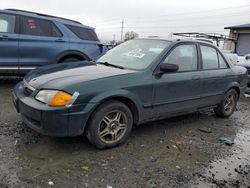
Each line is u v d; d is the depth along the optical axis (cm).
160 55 425
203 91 491
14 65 641
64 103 325
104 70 395
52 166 316
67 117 327
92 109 343
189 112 486
